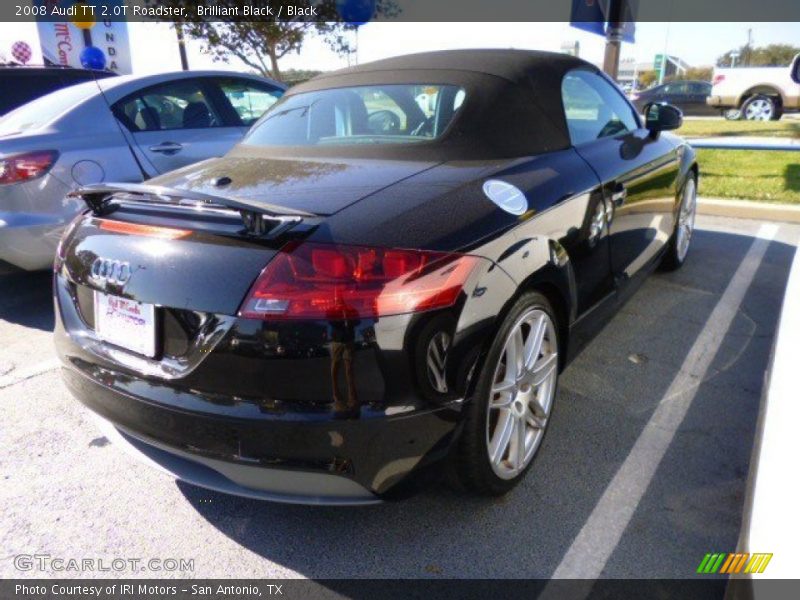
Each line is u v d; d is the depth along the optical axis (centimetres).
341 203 201
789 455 135
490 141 253
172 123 489
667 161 383
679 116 371
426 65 295
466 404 198
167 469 208
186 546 220
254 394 182
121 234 209
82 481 254
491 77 274
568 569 204
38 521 232
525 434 239
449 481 220
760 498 133
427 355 186
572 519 225
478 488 221
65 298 233
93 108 443
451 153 247
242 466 187
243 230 188
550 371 251
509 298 208
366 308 177
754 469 154
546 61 306
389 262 180
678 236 454
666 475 246
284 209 183
